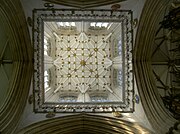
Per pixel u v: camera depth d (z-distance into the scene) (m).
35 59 11.62
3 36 10.88
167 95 12.39
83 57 19.98
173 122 9.40
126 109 11.88
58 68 19.59
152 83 10.90
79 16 12.09
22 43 10.55
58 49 19.75
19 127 10.01
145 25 10.36
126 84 12.38
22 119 10.45
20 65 10.80
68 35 19.70
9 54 11.07
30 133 9.78
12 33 10.34
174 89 12.45
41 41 12.50
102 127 10.69
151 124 9.80
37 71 11.89
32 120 10.66
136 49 10.94
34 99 11.55
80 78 19.88
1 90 11.08
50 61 17.92
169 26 11.52
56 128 10.53
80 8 11.29
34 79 11.47
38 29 11.98
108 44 19.59
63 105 12.62
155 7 9.94
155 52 12.16
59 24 18.44
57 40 19.58
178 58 12.40
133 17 11.32
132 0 10.66
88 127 10.85
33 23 11.29
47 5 10.98
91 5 11.05
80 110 11.77
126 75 12.34
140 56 11.03
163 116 10.09
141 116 10.64
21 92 10.48
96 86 19.52
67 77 19.78
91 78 19.73
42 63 12.65
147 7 9.97
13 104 10.10
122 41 12.78
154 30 10.59
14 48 10.69
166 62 12.13
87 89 19.50
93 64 19.91
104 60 19.61
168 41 12.27
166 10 11.39
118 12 11.75
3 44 11.01
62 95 19.02
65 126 10.71
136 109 11.20
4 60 11.01
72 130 10.77
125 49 12.45
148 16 10.15
